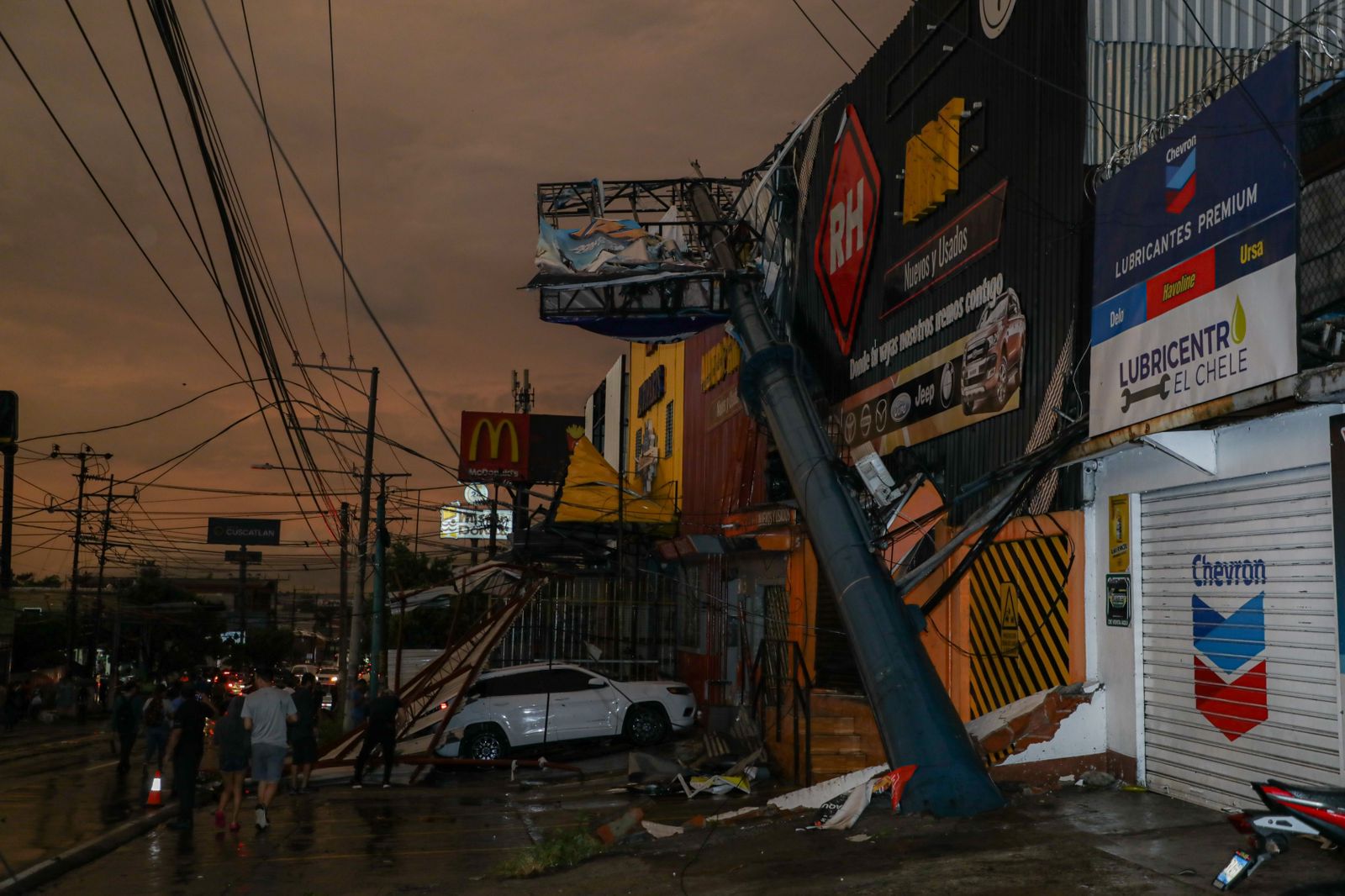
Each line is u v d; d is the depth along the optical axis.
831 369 19.62
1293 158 8.09
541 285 21.38
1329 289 8.42
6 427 37.44
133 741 20.25
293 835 12.73
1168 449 9.52
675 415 29.95
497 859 10.70
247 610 97.69
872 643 12.30
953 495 14.57
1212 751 9.60
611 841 10.30
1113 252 10.49
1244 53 12.28
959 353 14.62
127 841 12.48
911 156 16.00
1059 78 12.57
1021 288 13.10
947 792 10.25
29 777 20.25
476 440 43.50
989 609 13.23
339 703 38.31
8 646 39.03
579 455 26.41
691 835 10.58
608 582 26.03
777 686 14.68
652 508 25.83
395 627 49.66
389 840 12.16
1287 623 8.77
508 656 25.20
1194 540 9.96
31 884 9.94
